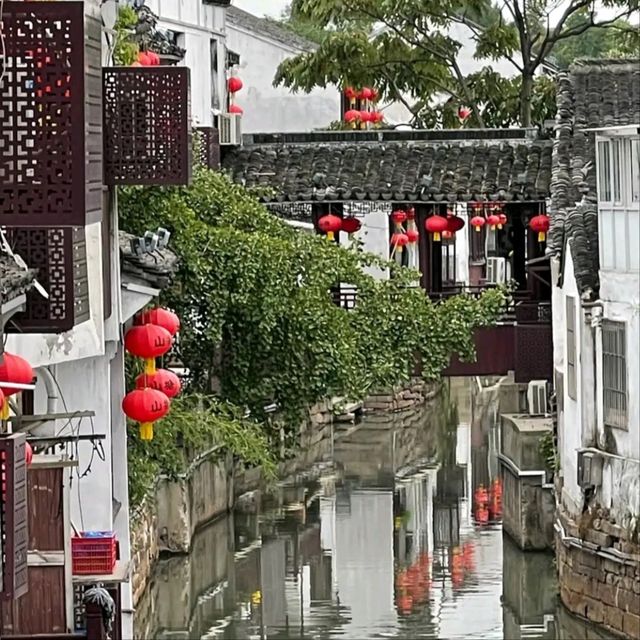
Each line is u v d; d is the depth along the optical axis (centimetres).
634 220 3966
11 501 1709
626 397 3994
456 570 4762
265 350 4519
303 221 5897
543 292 5256
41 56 1836
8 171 1839
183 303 4422
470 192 5369
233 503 5469
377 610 4334
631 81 5319
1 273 1942
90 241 2762
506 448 5238
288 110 8794
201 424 4156
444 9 6788
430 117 7212
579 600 4125
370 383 4756
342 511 5622
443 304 4953
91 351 2758
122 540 3425
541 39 7375
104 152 2858
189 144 2889
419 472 6438
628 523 3928
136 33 3972
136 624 3900
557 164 5012
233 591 4556
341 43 6919
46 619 2444
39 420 2380
